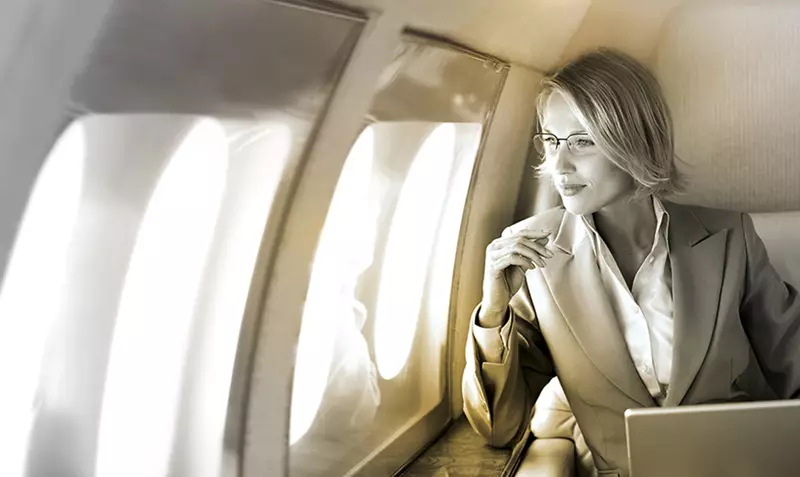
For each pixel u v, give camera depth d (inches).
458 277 105.7
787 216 93.4
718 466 51.3
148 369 55.7
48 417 49.3
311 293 75.7
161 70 43.2
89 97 40.6
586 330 73.8
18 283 44.7
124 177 47.8
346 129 62.9
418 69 69.6
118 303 51.5
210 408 59.1
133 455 54.8
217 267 58.1
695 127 99.6
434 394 108.0
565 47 92.2
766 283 74.0
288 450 65.6
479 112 90.8
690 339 70.8
